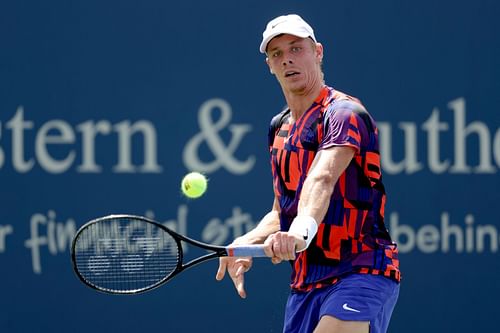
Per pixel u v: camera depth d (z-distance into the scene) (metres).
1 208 25.95
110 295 25.98
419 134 26.52
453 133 26.61
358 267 14.32
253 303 26.08
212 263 26.12
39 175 26.00
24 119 26.02
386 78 26.44
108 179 26.08
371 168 14.30
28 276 25.92
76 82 26.06
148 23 26.19
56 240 26.00
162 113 26.17
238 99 26.28
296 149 14.70
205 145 26.20
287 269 26.12
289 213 15.17
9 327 25.86
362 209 14.35
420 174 26.52
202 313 26.08
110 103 26.09
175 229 26.09
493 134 26.64
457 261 26.56
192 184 16.48
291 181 14.93
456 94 26.61
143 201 26.08
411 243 26.48
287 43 14.66
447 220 26.56
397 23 26.50
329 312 14.12
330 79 26.33
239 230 26.19
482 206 26.64
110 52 26.12
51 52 26.03
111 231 15.73
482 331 26.50
